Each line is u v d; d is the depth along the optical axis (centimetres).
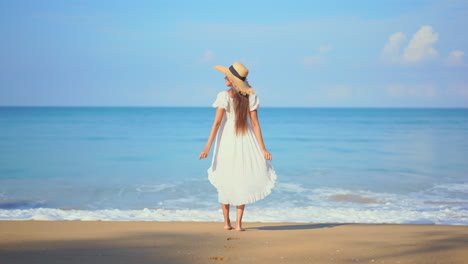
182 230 467
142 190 939
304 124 4544
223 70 445
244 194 438
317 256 330
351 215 666
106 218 622
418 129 3381
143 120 5584
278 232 454
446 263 308
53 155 1596
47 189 948
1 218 613
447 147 1889
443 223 605
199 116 7506
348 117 7325
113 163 1406
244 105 440
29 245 370
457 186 993
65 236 419
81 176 1133
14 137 2453
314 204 791
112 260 314
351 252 345
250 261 313
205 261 312
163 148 1911
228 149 443
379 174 1178
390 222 610
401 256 330
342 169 1274
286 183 1035
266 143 2198
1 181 1051
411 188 966
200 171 1232
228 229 472
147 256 328
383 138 2466
